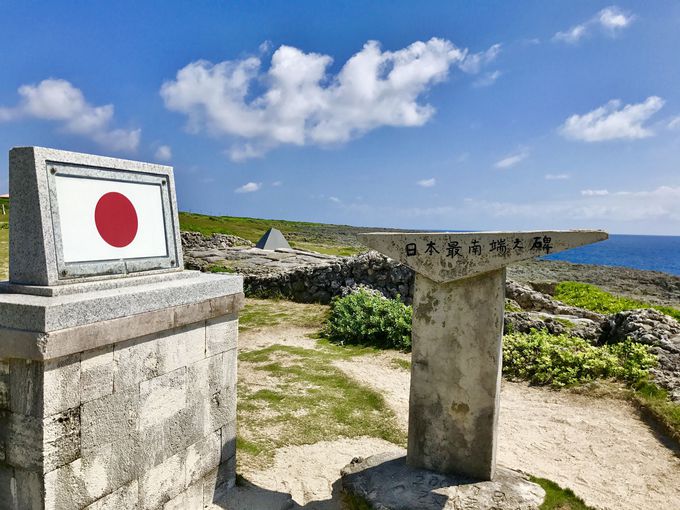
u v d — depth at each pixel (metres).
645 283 27.34
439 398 3.97
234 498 4.00
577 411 6.05
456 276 3.77
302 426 5.52
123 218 3.43
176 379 3.52
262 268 16.23
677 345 7.32
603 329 8.75
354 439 5.28
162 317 3.31
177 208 3.94
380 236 3.96
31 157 2.90
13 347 2.65
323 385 6.77
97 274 3.22
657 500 4.23
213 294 3.79
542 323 8.88
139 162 3.57
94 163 3.23
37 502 2.74
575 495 4.18
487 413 3.81
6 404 2.78
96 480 2.98
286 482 4.41
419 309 4.00
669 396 6.00
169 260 3.84
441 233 3.81
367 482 3.93
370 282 12.21
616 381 6.65
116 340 2.99
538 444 5.25
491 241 3.65
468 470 3.92
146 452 3.31
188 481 3.68
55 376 2.70
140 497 3.28
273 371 7.33
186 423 3.63
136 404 3.21
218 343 3.93
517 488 3.79
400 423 5.67
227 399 4.06
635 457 4.96
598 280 28.45
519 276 29.05
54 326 2.62
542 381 6.96
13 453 2.79
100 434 2.98
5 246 19.47
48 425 2.69
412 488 3.78
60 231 3.00
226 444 4.07
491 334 3.76
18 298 2.77
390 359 8.02
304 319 10.80
